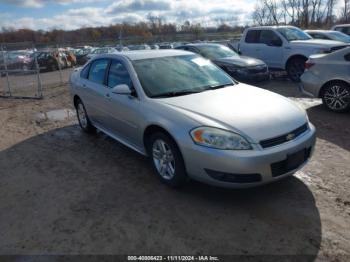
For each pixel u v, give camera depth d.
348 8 27.23
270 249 2.83
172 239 3.03
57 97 10.88
